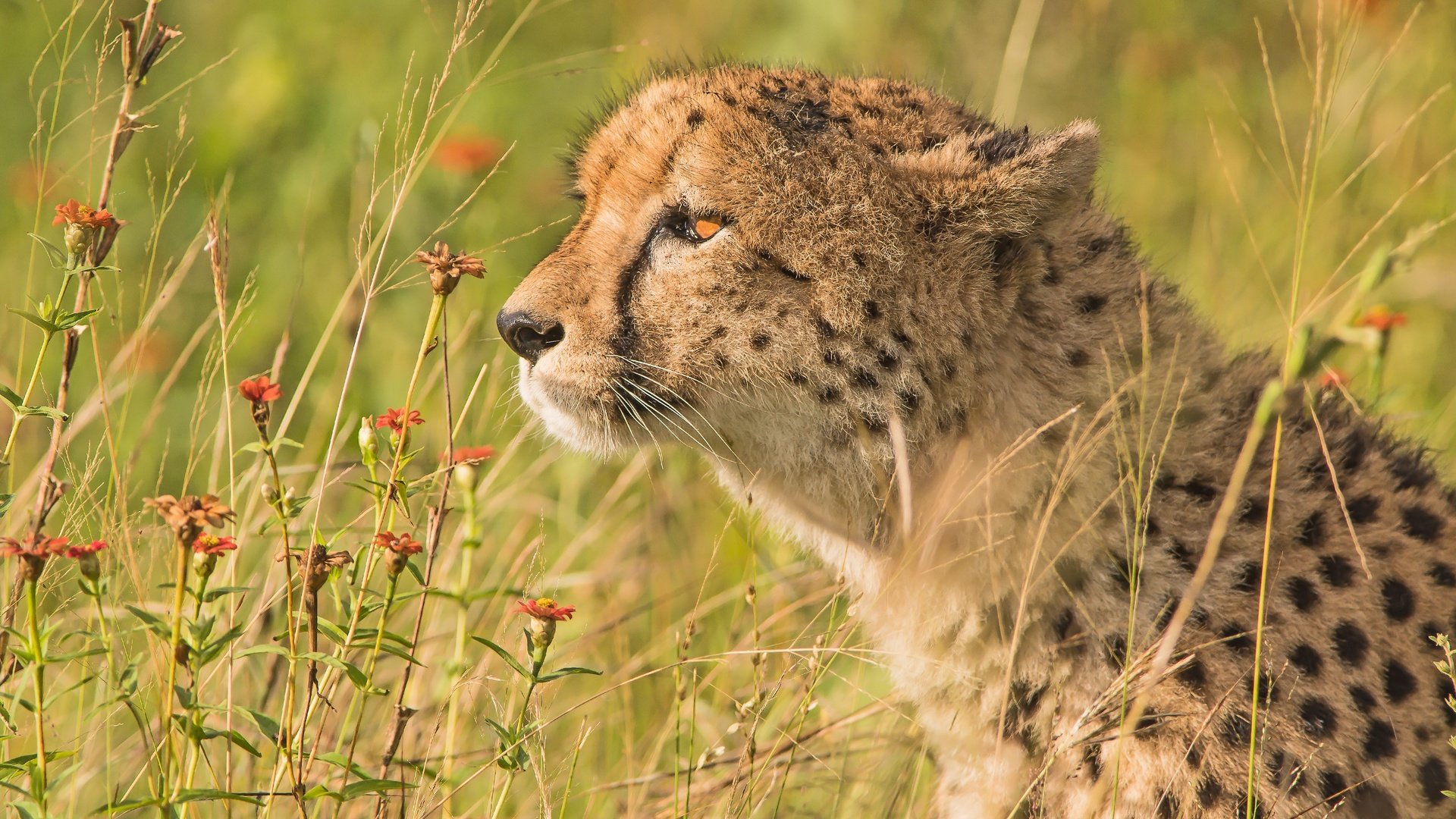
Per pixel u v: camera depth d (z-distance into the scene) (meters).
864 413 8.30
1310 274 13.33
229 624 8.63
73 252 6.95
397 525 9.82
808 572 10.58
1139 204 15.11
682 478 11.87
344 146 14.32
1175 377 8.18
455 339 12.09
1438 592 7.95
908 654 8.53
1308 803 7.38
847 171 8.22
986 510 8.03
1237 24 16.47
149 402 12.14
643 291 8.43
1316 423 7.71
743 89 8.73
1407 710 7.65
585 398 8.48
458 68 14.88
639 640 10.83
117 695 6.52
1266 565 7.02
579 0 16.98
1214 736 7.46
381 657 9.56
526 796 8.91
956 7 16.12
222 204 11.23
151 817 7.50
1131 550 7.63
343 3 16.30
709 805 8.56
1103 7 16.19
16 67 14.18
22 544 5.95
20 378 9.08
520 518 11.26
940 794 8.69
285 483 10.91
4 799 7.04
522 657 8.89
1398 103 14.62
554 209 14.52
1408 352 13.12
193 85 15.31
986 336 8.17
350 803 8.13
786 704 9.38
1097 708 7.19
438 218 12.95
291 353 13.16
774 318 8.26
